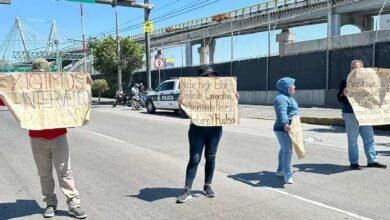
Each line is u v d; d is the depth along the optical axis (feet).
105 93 156.87
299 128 24.39
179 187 24.27
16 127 57.41
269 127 54.60
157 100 79.97
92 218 19.26
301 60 83.82
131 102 101.04
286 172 24.72
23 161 32.91
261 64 93.91
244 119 66.18
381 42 68.08
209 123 21.22
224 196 22.26
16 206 21.20
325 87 78.89
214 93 21.54
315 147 37.63
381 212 19.44
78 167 30.09
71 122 18.98
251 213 19.51
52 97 18.74
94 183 25.43
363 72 28.02
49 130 18.75
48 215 19.39
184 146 39.14
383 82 28.48
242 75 99.55
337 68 76.33
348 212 19.48
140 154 35.09
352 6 153.07
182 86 21.22
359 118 27.43
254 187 23.98
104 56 117.19
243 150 36.42
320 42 116.26
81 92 19.33
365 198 21.59
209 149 21.86
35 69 18.90
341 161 30.94
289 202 21.09
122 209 20.43
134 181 25.79
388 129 48.32
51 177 19.52
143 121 64.75
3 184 25.57
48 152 19.11
